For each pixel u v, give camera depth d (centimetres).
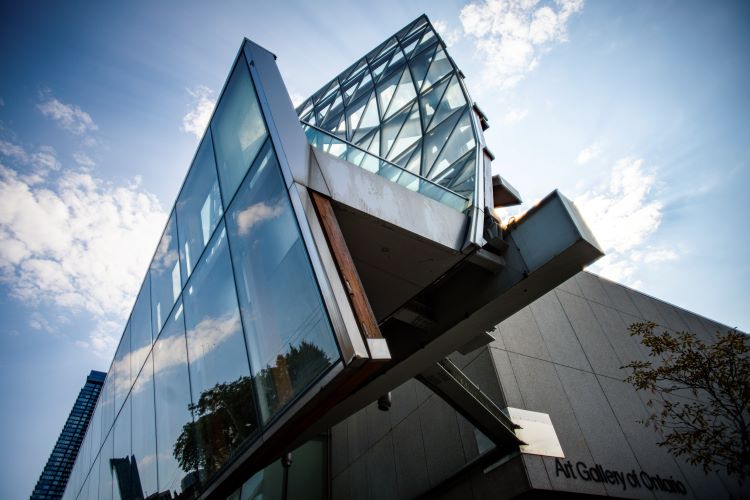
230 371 909
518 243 1009
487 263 1005
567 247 914
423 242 898
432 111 1396
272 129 876
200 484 977
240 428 835
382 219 849
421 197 960
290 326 718
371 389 1177
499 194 1227
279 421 696
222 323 977
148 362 1495
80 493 2356
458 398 1201
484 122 1537
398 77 1684
